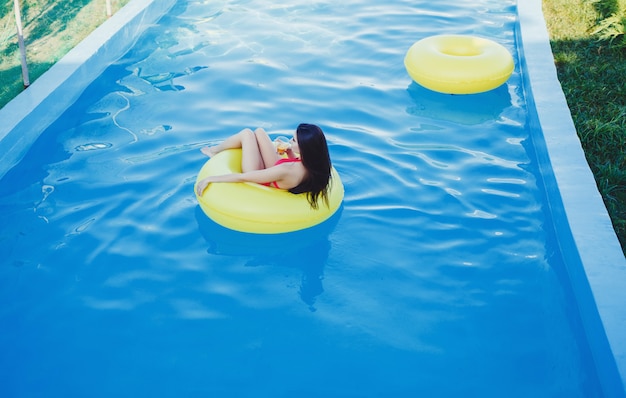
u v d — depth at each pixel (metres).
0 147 5.58
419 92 6.87
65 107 6.52
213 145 5.91
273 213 4.72
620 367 3.54
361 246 4.78
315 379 3.79
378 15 8.68
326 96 6.76
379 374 3.82
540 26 7.66
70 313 4.25
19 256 4.71
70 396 3.69
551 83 6.44
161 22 8.55
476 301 4.34
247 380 3.78
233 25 8.44
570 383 3.80
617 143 5.66
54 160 5.79
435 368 3.86
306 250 4.74
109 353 3.96
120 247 4.79
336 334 4.08
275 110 6.49
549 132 5.65
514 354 3.97
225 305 4.30
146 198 5.27
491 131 6.22
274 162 5.11
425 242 4.82
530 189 5.40
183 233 4.91
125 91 6.91
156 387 3.74
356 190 5.34
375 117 6.39
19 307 4.29
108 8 7.88
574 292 4.39
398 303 4.32
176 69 7.34
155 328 4.13
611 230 4.52
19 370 3.85
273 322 4.17
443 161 5.73
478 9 8.88
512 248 4.79
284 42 7.93
